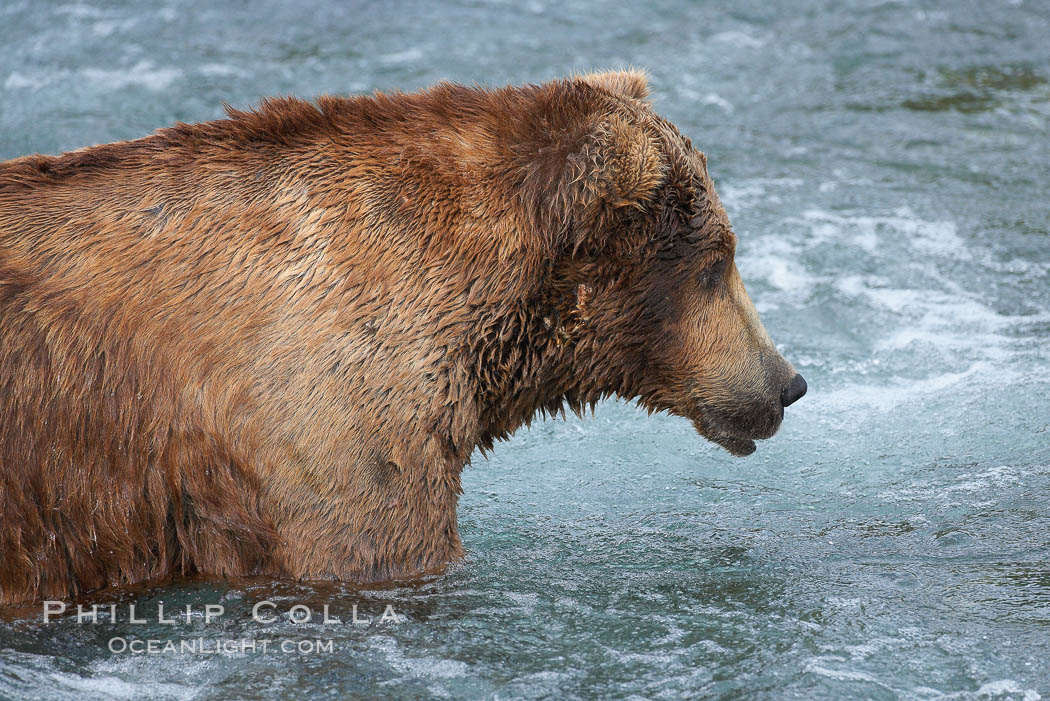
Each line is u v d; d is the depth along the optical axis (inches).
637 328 393.4
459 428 373.1
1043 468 488.1
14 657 337.4
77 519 355.9
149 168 371.2
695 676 333.1
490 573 396.5
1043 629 357.1
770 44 1043.9
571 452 515.8
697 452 516.4
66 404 349.7
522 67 959.6
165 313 355.6
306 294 358.9
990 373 575.2
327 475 356.8
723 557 417.4
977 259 695.7
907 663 338.6
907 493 470.9
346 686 329.1
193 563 370.9
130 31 1004.6
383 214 367.9
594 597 381.1
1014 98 936.9
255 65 947.3
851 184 792.3
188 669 335.9
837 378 574.6
